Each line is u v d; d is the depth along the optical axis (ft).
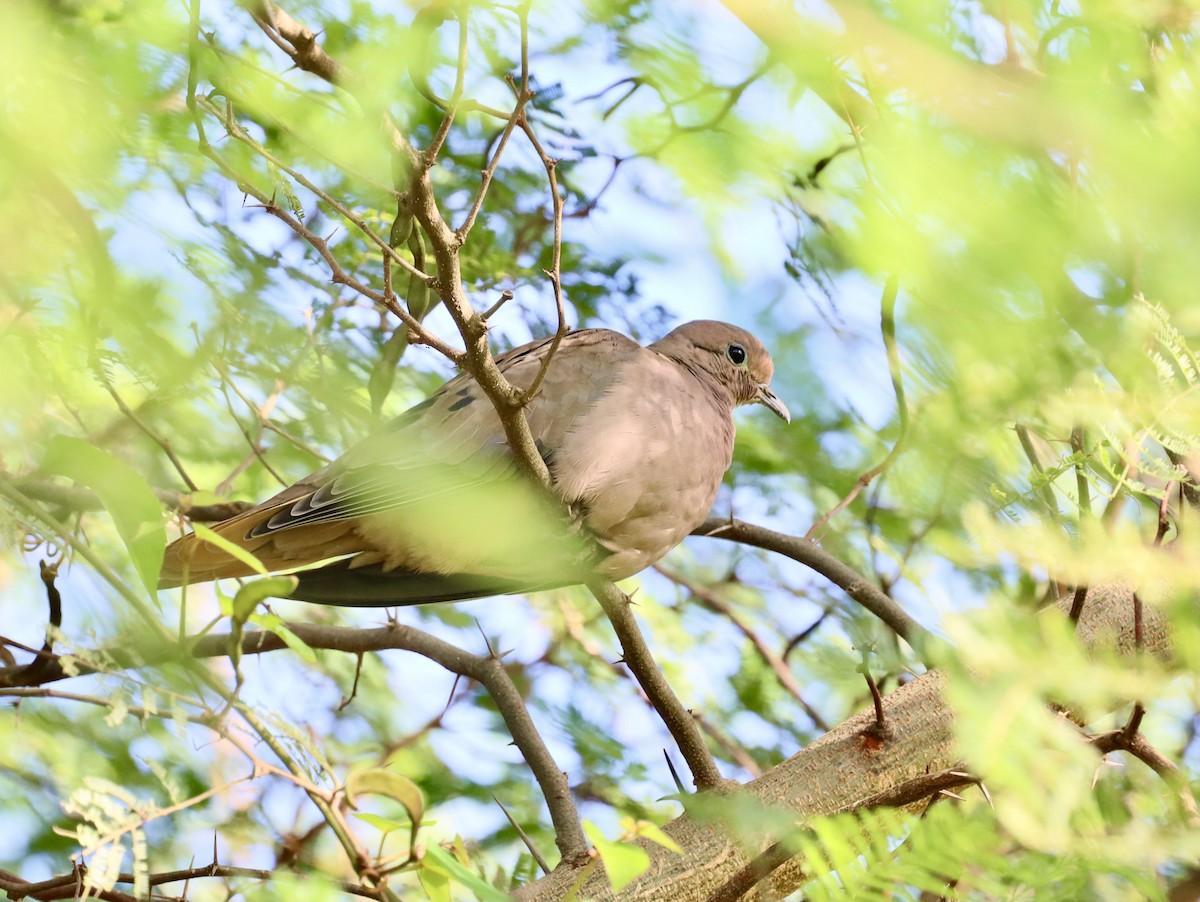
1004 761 8.72
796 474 32.53
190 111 15.92
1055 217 10.89
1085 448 15.43
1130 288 11.57
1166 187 10.03
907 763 22.41
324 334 25.44
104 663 13.87
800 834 13.51
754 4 11.55
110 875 12.42
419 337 18.79
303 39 14.30
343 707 29.55
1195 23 12.11
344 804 13.15
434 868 12.83
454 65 22.12
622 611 22.36
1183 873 13.58
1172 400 12.60
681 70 15.10
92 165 13.05
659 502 28.27
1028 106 10.28
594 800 33.17
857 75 12.94
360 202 24.86
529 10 15.26
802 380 22.49
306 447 26.91
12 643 19.66
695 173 19.51
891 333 14.46
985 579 11.21
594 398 28.25
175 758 28.66
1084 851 11.28
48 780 28.07
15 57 11.05
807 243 20.59
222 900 27.68
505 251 30.50
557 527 26.30
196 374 23.32
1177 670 10.25
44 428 17.85
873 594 27.30
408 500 26.76
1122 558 9.87
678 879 21.27
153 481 27.61
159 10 14.75
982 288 11.76
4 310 17.19
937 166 11.02
